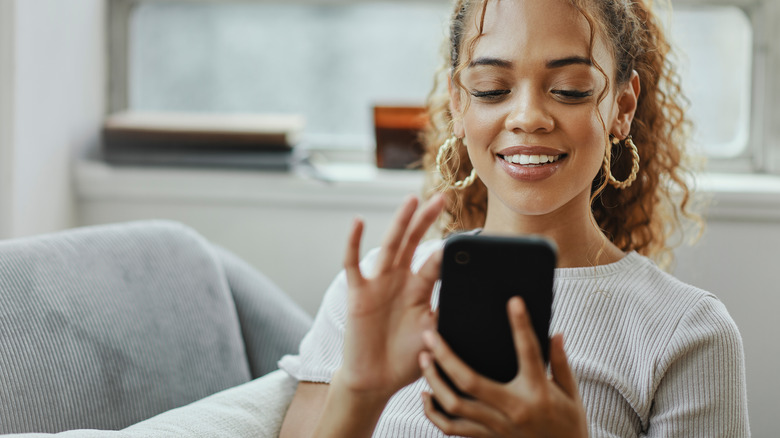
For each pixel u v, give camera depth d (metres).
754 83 1.80
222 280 1.29
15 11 1.54
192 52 1.92
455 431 0.74
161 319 1.16
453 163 1.21
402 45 1.87
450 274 0.73
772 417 1.63
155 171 1.76
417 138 1.70
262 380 1.15
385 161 1.72
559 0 0.94
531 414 0.69
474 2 1.02
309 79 1.91
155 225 1.26
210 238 1.77
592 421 0.95
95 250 1.15
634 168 1.11
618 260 1.05
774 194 1.59
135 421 1.09
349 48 1.89
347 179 1.70
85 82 1.82
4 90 1.55
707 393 0.94
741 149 1.82
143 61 1.94
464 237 0.73
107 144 1.79
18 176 1.58
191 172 1.75
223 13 1.90
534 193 0.96
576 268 1.02
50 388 1.01
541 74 0.95
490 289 0.73
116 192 1.77
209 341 1.21
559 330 1.00
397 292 0.75
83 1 1.80
